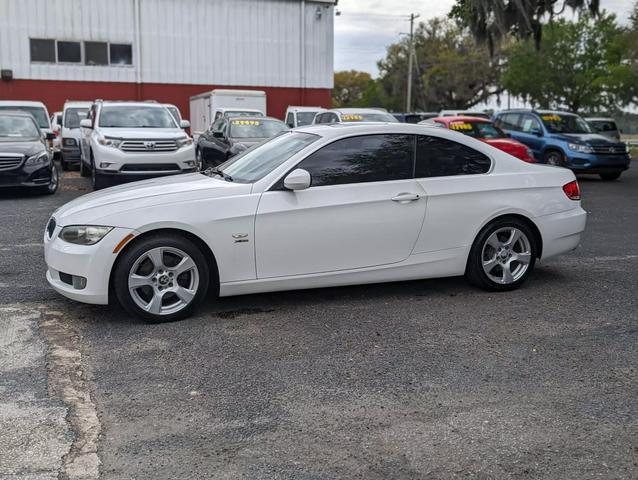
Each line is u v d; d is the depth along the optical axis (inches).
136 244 205.6
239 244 213.3
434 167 237.8
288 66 1206.3
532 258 251.9
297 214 217.2
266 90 1201.4
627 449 137.3
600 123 1074.7
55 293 242.2
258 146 254.1
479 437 141.5
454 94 2444.6
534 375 174.1
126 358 182.4
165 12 1128.2
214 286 219.6
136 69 1127.6
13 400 155.3
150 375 171.5
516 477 126.9
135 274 206.8
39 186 494.9
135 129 522.0
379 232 227.5
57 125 837.2
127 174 497.7
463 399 159.6
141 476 125.4
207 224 209.5
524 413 152.6
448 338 200.7
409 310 227.0
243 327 208.2
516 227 247.6
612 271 287.6
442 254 238.4
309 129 243.4
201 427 144.6
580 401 159.2
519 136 715.4
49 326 206.2
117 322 211.2
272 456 133.3
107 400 156.8
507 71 1804.9
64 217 212.5
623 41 1185.4
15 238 343.3
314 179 222.4
